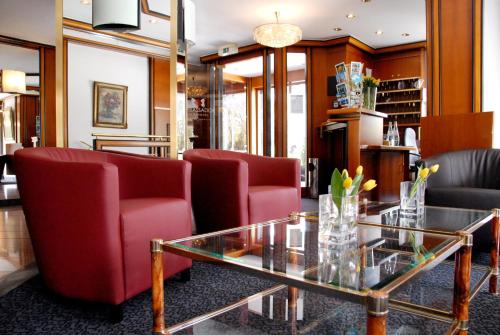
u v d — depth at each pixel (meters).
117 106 3.13
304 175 6.87
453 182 3.05
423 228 1.64
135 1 2.99
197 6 5.32
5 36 5.99
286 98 6.88
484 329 1.53
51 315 1.67
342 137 4.73
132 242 1.68
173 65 3.19
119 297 1.61
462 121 3.39
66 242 1.67
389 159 4.65
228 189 2.65
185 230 2.04
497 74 3.69
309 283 0.96
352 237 1.46
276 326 1.36
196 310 1.68
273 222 1.80
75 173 1.62
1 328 1.54
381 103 7.47
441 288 1.93
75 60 2.96
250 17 5.77
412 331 1.38
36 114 11.01
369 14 5.57
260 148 8.23
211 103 7.90
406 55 7.14
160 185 2.15
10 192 6.05
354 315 1.46
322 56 6.85
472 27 3.55
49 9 4.94
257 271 1.07
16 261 2.49
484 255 2.64
